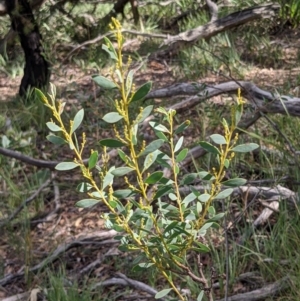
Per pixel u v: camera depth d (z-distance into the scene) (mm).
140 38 8562
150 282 3660
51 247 4254
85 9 9477
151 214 2033
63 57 8258
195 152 4590
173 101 5969
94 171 4934
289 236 3693
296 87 6023
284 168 4367
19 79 7906
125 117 1909
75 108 5953
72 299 3490
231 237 3898
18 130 5910
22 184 5129
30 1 7316
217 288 3576
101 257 3998
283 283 3383
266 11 7527
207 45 7477
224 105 5672
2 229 4480
